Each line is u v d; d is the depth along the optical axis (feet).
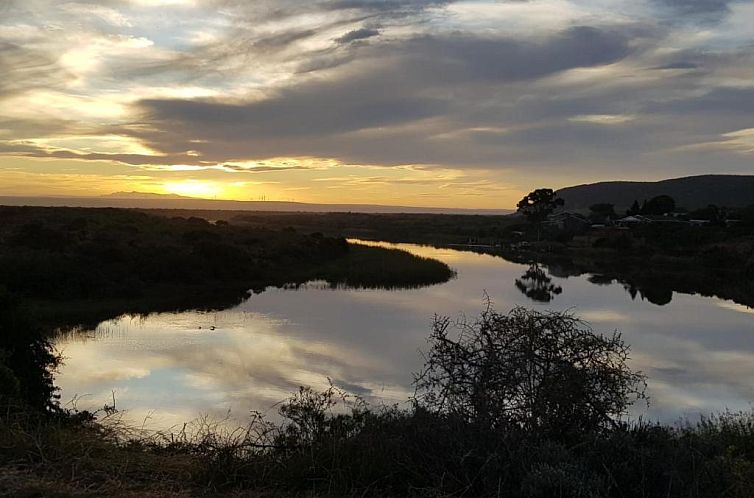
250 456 15.52
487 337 17.22
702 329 87.97
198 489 13.87
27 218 175.73
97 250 128.77
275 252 166.20
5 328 41.50
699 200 602.03
